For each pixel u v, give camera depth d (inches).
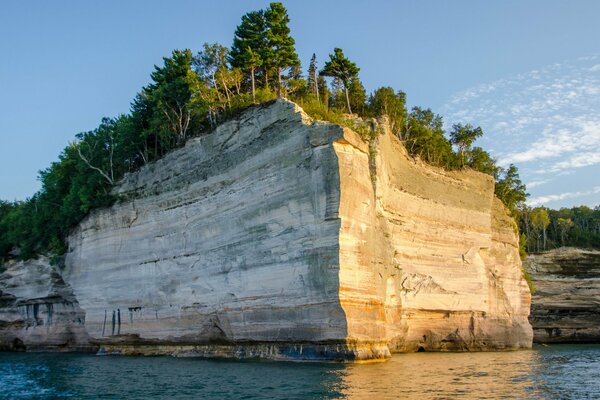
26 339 2287.2
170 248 1676.9
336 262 1219.2
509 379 1077.1
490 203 2102.6
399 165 1781.5
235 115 1572.3
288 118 1391.5
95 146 2150.6
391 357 1434.5
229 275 1460.4
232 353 1460.4
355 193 1291.8
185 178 1683.1
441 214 1891.0
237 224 1471.5
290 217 1331.2
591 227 4237.2
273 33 1962.4
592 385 1008.9
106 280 1857.8
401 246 1706.4
